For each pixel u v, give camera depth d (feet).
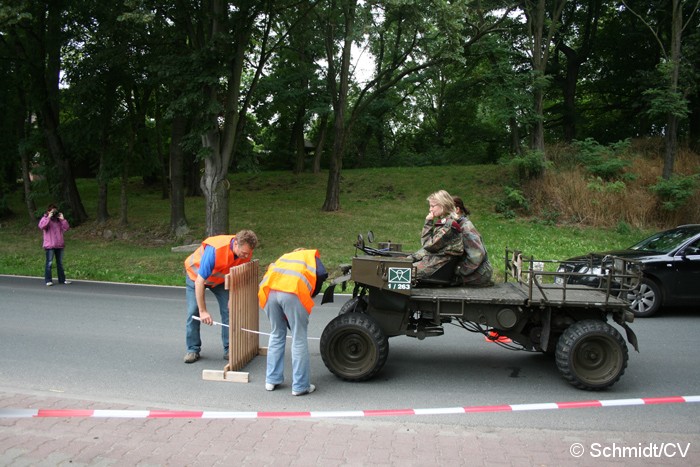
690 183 56.75
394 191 73.26
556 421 15.34
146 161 68.90
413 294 19.12
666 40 81.56
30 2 47.47
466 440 13.66
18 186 92.79
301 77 73.97
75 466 11.76
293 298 17.40
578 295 19.71
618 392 18.22
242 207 68.69
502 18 60.80
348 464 12.05
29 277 44.98
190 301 21.21
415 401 17.08
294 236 55.72
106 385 18.34
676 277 30.78
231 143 51.83
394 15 49.14
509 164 63.05
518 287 20.92
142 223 65.00
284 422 14.67
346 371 19.01
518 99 60.59
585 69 92.99
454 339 25.62
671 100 57.52
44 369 20.06
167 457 12.27
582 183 61.16
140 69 56.18
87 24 58.08
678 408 16.63
